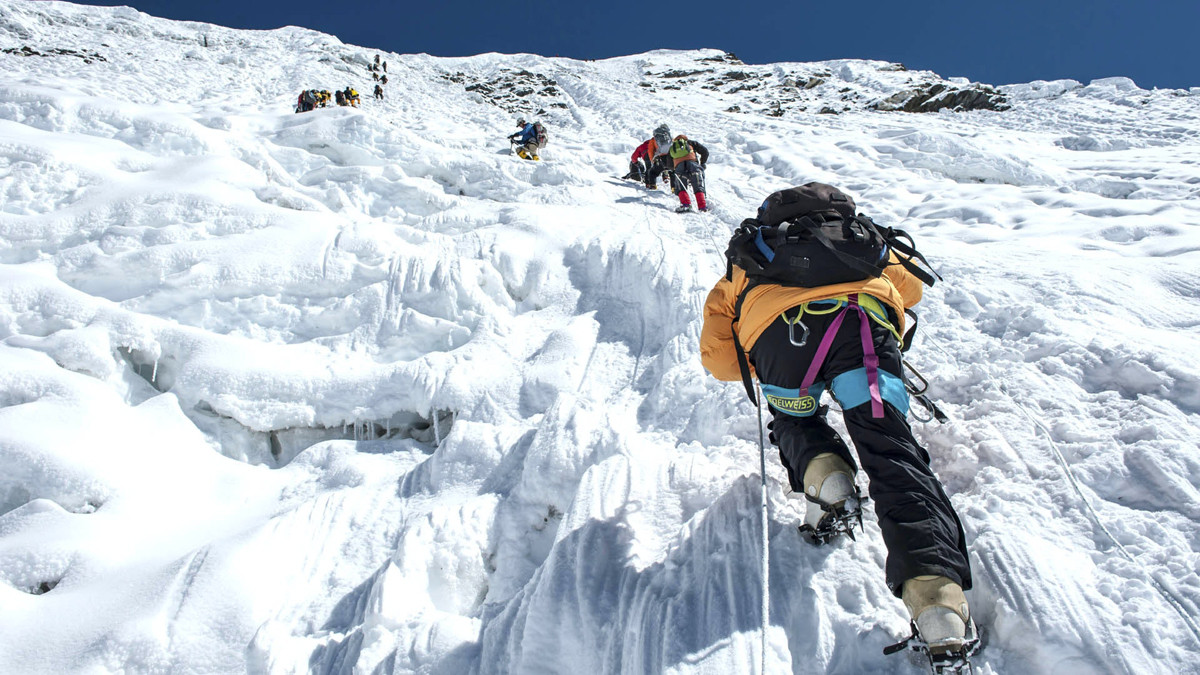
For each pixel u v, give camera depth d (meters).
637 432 3.53
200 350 4.08
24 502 3.27
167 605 2.60
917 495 1.87
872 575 2.13
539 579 2.38
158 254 4.72
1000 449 2.59
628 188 7.83
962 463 2.61
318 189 6.38
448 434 3.59
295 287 4.71
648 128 14.84
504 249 5.21
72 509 3.24
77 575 2.86
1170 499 2.25
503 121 15.91
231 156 6.51
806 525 2.28
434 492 3.26
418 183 6.57
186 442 3.69
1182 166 8.92
